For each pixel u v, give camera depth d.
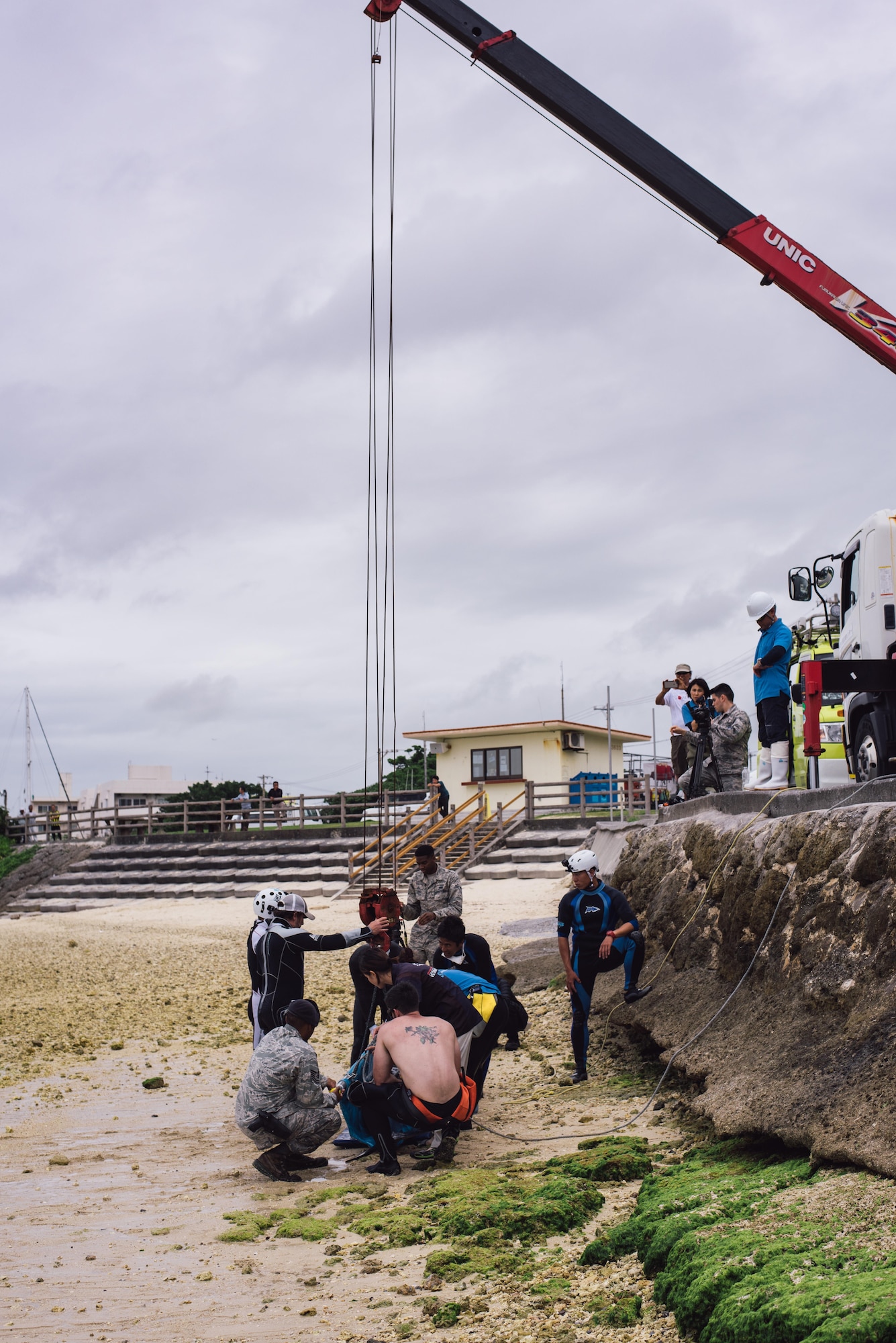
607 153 11.24
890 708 8.79
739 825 8.70
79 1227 5.77
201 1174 6.77
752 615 10.36
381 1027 6.62
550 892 20.41
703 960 8.27
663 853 10.60
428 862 9.13
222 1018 12.95
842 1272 3.65
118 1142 7.67
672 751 13.31
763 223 11.03
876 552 9.24
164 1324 4.37
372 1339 4.07
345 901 23.52
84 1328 4.37
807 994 5.98
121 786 64.62
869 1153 4.45
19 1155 7.38
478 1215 5.18
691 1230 4.39
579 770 35.66
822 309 11.02
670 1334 3.84
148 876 30.48
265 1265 5.02
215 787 52.66
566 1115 7.45
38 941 21.92
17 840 40.56
